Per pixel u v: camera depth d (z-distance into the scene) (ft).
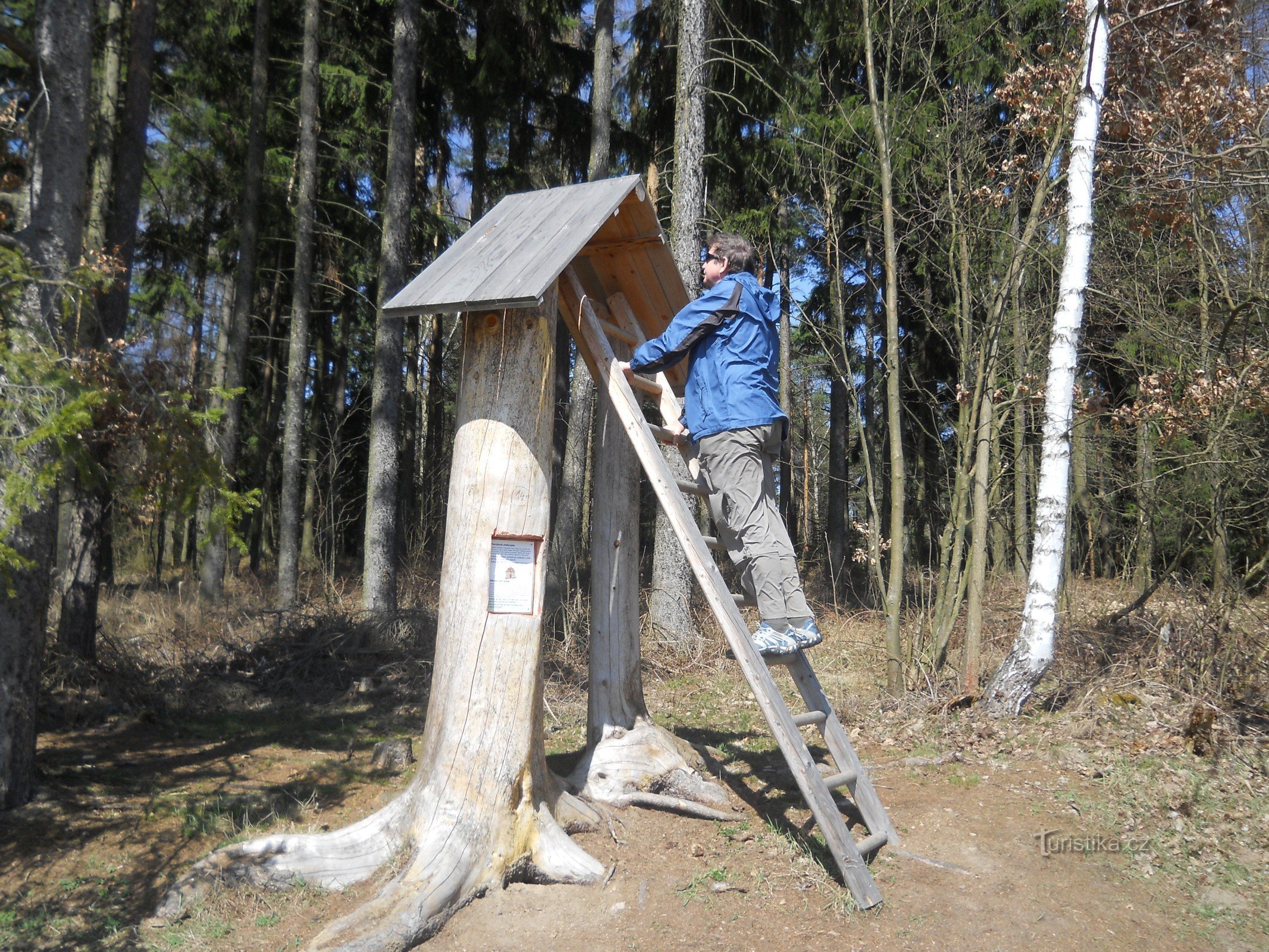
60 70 17.01
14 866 14.67
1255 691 20.93
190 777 19.34
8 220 19.36
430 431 76.84
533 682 13.93
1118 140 25.45
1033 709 21.53
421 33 52.19
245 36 52.19
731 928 12.28
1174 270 25.03
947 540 25.31
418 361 70.49
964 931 12.21
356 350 83.97
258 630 34.40
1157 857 14.33
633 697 17.12
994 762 18.40
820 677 28.25
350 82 51.52
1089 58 21.71
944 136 26.08
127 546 60.29
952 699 22.21
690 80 35.42
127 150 29.09
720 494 14.01
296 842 14.03
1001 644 30.12
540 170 60.29
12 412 13.75
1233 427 22.21
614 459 17.12
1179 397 23.39
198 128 51.52
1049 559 21.33
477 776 13.52
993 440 24.61
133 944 12.45
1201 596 22.27
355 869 13.69
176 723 24.45
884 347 38.83
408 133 40.45
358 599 46.60
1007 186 26.16
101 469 16.19
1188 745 18.24
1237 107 21.72
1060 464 21.53
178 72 50.14
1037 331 27.14
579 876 13.43
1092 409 25.36
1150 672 21.86
